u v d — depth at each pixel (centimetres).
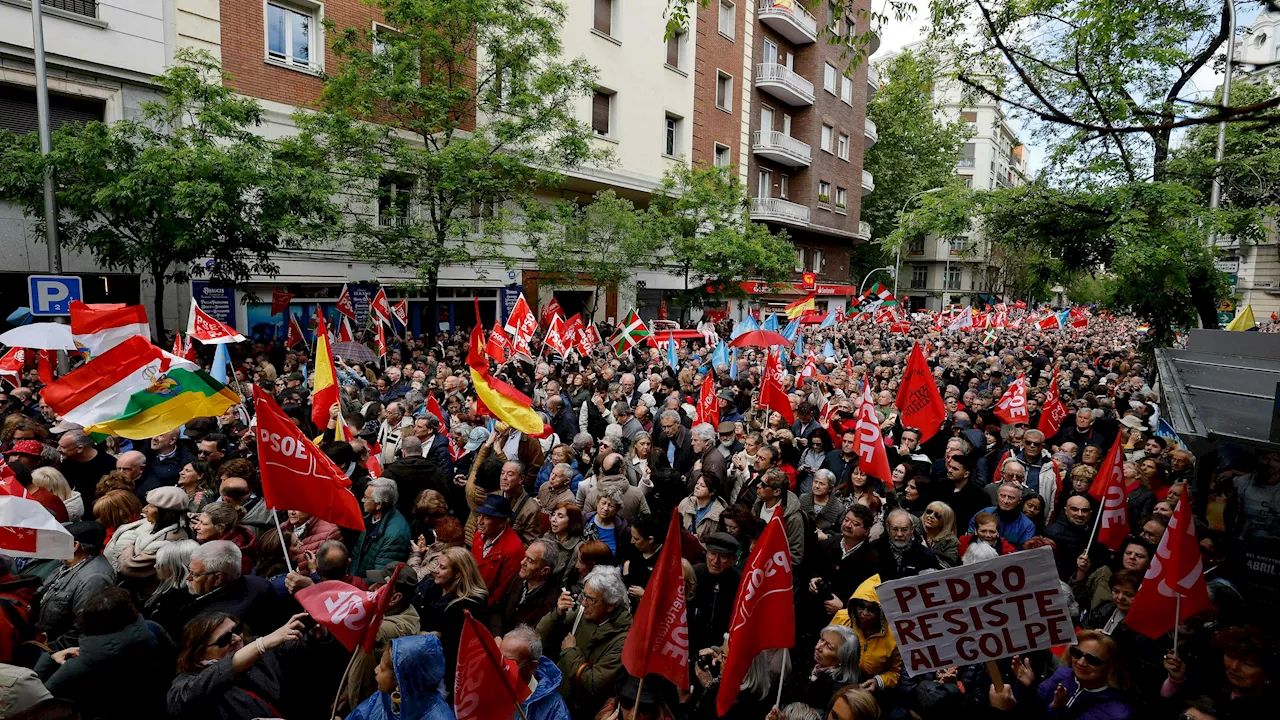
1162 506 562
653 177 2809
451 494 714
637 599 506
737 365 1495
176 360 619
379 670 345
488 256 1859
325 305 1953
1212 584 452
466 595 463
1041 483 754
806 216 3675
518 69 1833
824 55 3709
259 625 412
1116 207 966
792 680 432
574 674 430
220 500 560
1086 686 382
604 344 1830
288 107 1778
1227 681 395
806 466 840
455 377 1080
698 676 433
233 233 1300
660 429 939
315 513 475
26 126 1396
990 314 3112
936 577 372
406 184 1916
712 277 2592
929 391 854
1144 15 859
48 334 754
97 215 1341
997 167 6631
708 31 3033
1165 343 1088
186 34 1577
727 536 495
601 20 2555
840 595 539
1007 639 372
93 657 343
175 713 335
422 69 1797
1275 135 1041
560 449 697
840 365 1578
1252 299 3216
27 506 409
